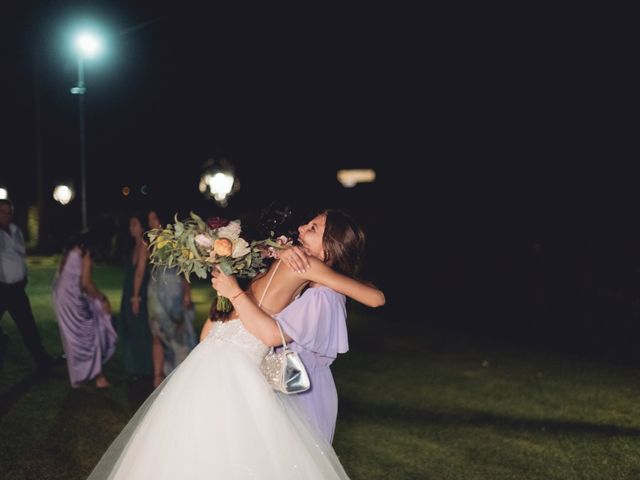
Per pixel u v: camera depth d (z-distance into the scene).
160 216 6.98
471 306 12.57
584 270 10.11
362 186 21.17
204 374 3.21
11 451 4.89
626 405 6.75
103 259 7.05
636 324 9.15
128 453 3.18
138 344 7.00
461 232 14.24
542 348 9.57
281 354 3.26
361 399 6.69
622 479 4.85
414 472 4.85
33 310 11.72
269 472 3.02
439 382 7.48
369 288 3.30
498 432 5.80
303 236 3.46
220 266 3.13
